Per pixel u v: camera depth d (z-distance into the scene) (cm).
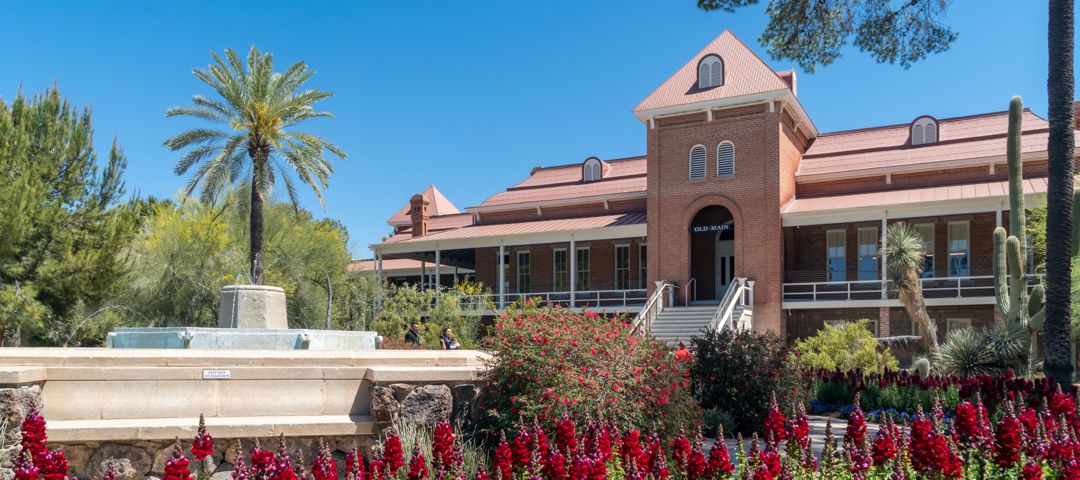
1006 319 1953
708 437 1395
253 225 2919
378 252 3816
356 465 630
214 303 3225
